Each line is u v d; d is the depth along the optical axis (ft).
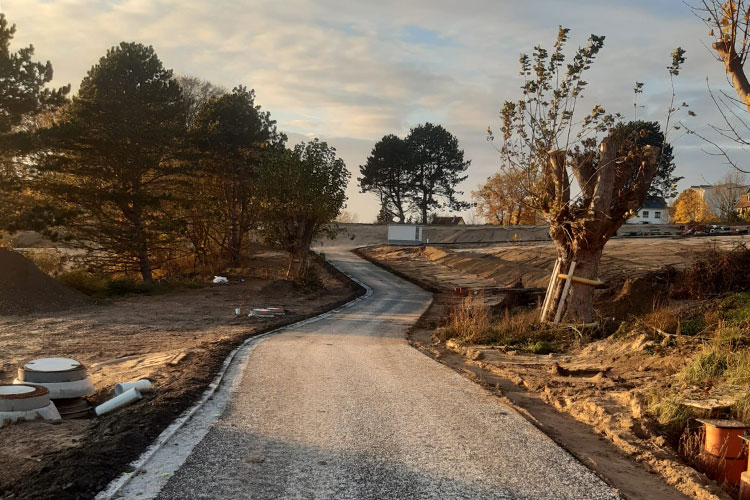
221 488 17.34
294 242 150.71
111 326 73.92
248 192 169.89
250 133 167.32
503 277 152.76
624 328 54.85
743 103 25.94
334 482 18.22
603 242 64.49
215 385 33.24
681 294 79.97
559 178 63.93
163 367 39.68
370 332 77.41
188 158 132.87
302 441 22.57
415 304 125.18
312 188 143.95
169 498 16.39
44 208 102.27
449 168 335.26
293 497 16.88
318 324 84.99
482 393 33.65
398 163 327.26
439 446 22.52
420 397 31.63
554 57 61.26
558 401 32.53
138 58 124.47
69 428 23.50
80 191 114.11
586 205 63.62
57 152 110.52
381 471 19.43
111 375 39.27
